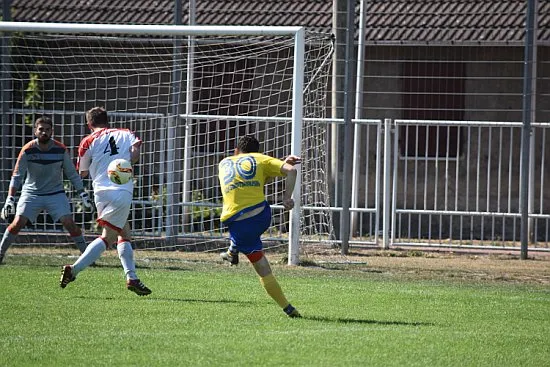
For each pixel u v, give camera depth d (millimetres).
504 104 42438
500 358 17234
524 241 34469
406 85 43156
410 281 28266
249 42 36719
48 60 42125
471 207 42719
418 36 41625
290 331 19109
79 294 23594
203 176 38625
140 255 32781
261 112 40812
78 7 45156
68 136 37094
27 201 29000
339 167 35250
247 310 21656
